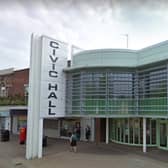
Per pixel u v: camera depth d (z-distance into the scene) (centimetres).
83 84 2172
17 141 2805
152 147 2289
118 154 2005
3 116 3588
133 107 2103
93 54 2184
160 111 1908
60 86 2180
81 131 2872
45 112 2034
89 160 1805
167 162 1728
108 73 2128
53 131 3181
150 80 2017
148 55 2027
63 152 2102
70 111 2191
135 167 1602
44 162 1775
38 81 2023
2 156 2009
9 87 3641
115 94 2112
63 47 2227
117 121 2569
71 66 2230
